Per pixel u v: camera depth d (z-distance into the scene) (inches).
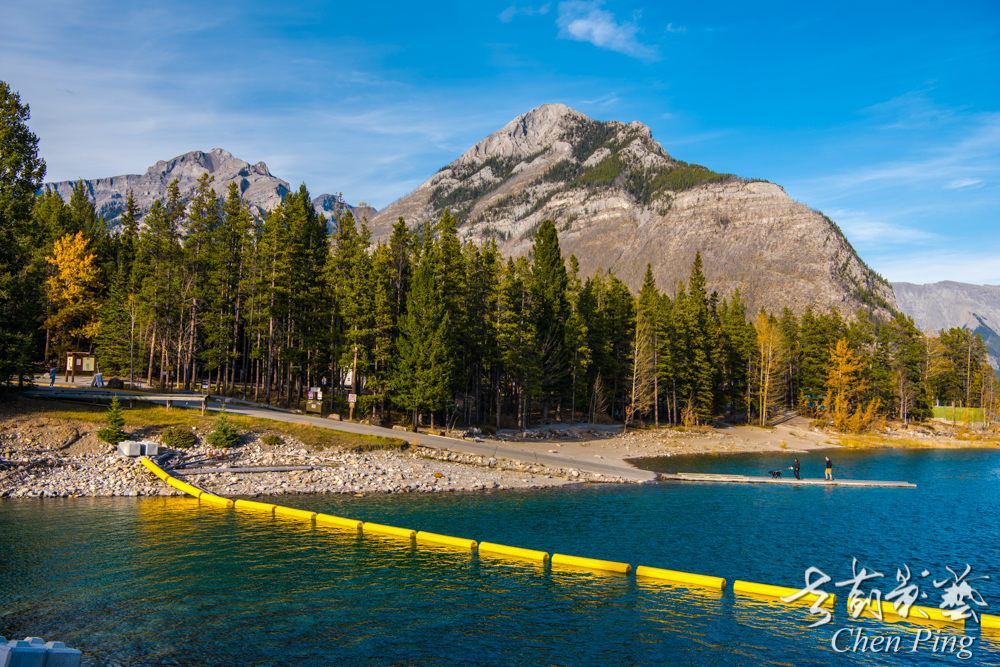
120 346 2731.3
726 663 599.8
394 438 1834.4
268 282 2336.4
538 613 720.3
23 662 480.4
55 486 1261.1
